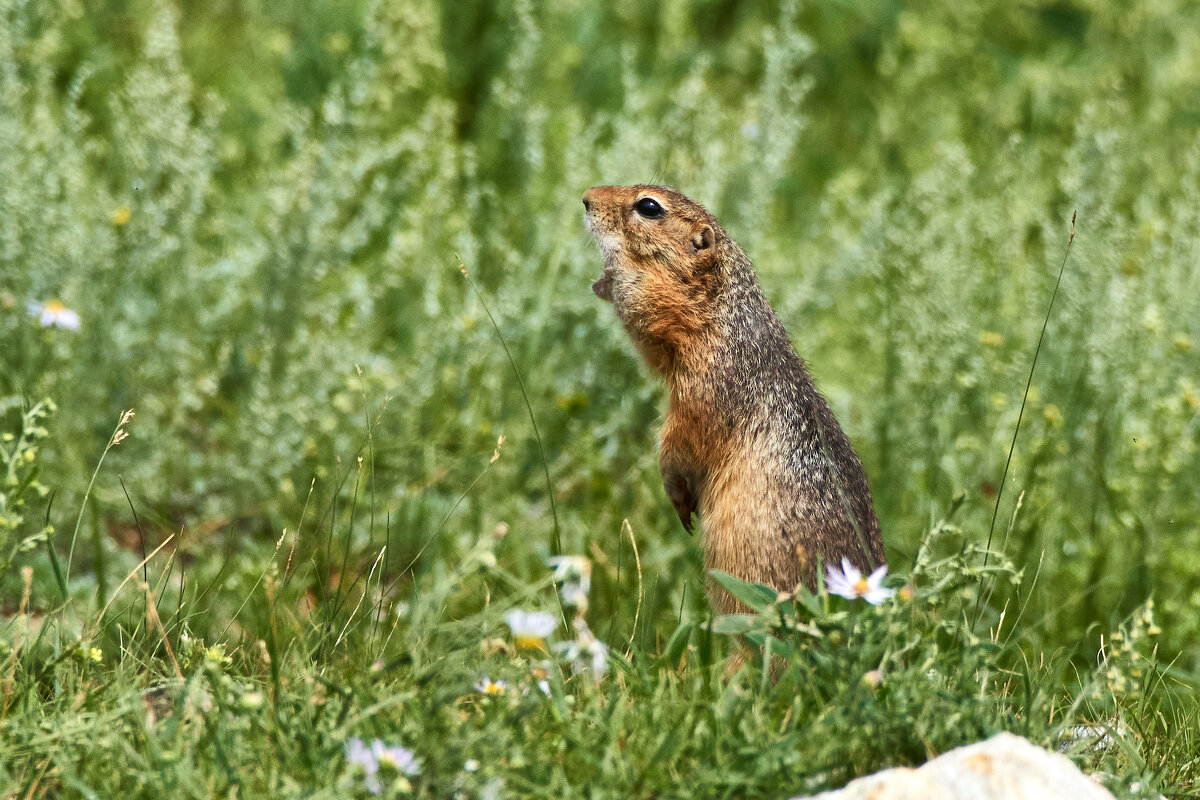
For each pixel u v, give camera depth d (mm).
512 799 5098
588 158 12891
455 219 12719
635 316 8305
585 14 16672
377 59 14242
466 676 5504
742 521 7664
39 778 5141
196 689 5742
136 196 10992
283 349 11250
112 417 10508
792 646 5922
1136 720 6840
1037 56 18344
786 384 7926
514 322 11406
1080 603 9609
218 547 9875
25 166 11086
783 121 12930
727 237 8312
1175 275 12148
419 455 10742
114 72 14773
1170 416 10820
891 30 18562
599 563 9070
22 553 8844
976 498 10523
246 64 15492
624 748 5543
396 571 9586
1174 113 16438
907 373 11578
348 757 5062
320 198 11508
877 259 12570
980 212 13414
